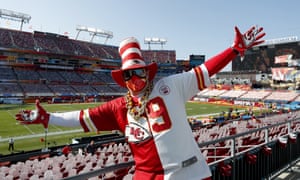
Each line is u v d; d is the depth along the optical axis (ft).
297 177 20.34
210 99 218.38
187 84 9.59
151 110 8.95
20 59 224.33
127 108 9.57
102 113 9.96
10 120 101.55
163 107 8.93
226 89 240.12
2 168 31.17
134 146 9.18
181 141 8.78
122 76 9.59
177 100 9.27
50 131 82.43
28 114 9.59
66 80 231.91
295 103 178.29
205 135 39.17
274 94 200.95
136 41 9.79
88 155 34.40
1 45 211.82
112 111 9.93
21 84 203.00
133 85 9.15
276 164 21.21
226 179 15.96
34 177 24.73
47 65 238.48
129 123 9.39
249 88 225.15
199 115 133.69
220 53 10.02
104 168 9.29
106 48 292.81
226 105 189.16
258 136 31.32
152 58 328.90
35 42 239.91
